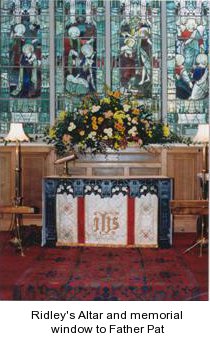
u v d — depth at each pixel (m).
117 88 7.40
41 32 7.43
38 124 7.39
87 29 7.44
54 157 7.08
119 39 7.42
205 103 7.36
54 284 4.33
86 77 7.41
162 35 7.36
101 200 5.71
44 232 5.82
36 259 5.22
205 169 5.77
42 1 7.42
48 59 7.41
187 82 7.38
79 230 5.76
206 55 7.38
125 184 5.69
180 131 7.34
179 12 7.39
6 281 4.40
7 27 7.39
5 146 7.10
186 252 5.55
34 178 7.13
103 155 7.07
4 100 7.36
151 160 7.12
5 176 7.12
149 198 5.70
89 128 5.92
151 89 7.39
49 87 7.40
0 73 7.36
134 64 7.41
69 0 7.45
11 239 6.03
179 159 7.11
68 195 5.75
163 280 4.43
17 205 5.79
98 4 7.46
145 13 7.41
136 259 5.22
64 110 7.40
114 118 5.89
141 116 6.16
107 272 4.71
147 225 5.71
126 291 4.29
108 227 5.72
